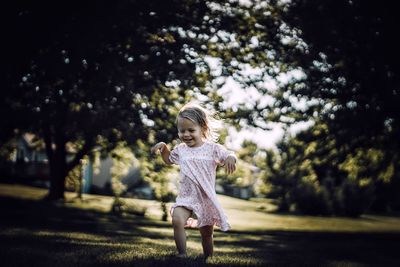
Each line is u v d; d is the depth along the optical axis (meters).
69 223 15.73
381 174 20.75
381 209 52.66
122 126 14.79
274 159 34.94
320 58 15.62
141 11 12.32
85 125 14.30
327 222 34.03
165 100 15.57
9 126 14.70
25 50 12.03
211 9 14.67
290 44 15.85
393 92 15.70
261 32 15.60
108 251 5.70
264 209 46.94
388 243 16.14
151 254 5.43
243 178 22.23
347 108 17.08
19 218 16.94
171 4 12.62
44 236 8.11
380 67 15.47
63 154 31.69
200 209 5.27
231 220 30.84
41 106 13.62
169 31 13.78
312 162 20.59
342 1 14.76
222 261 5.04
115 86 12.95
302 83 17.00
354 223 34.53
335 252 10.51
